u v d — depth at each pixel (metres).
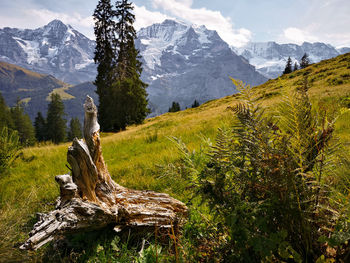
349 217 1.42
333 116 1.62
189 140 8.52
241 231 1.50
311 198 1.49
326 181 1.66
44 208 3.89
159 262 2.13
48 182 5.60
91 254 2.42
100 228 2.60
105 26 41.44
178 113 40.84
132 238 2.62
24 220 3.45
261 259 1.60
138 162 6.12
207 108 35.50
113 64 41.94
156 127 19.34
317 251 1.53
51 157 9.52
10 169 7.55
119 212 2.62
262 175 1.66
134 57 42.38
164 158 5.66
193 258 2.14
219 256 1.99
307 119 1.57
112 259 2.29
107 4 41.06
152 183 4.36
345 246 1.43
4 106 86.75
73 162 2.68
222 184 1.83
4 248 2.64
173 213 2.71
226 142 1.95
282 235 1.42
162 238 2.56
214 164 1.97
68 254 2.48
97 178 2.80
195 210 2.81
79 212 2.34
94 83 43.34
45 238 2.10
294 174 1.53
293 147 1.59
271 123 1.75
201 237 2.46
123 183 4.68
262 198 1.70
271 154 1.57
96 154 2.87
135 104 39.94
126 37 41.81
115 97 38.69
